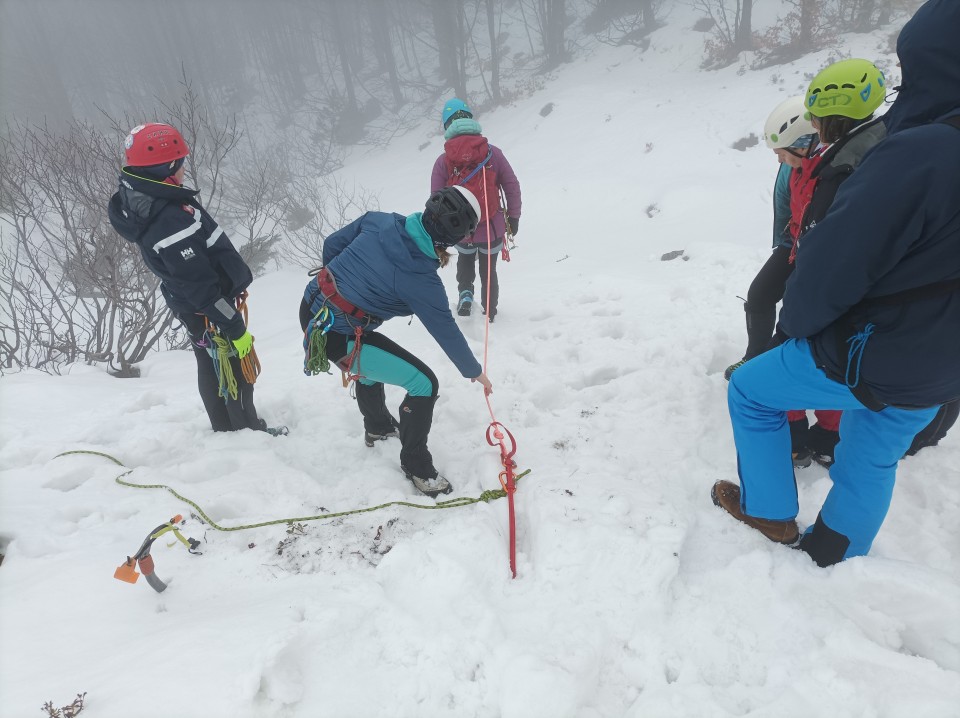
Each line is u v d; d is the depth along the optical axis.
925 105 1.51
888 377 1.67
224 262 2.87
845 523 2.07
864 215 1.49
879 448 1.90
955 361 1.60
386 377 2.64
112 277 6.11
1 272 7.68
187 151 2.71
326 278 2.55
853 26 17.81
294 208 17.34
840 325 1.73
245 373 3.10
